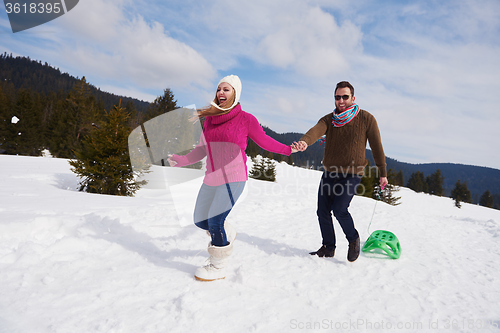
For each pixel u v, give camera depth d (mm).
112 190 11008
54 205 5133
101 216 4051
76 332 1652
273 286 2439
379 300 2295
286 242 3938
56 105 50562
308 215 6105
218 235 2457
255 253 3344
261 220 5375
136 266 2707
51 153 44375
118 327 1703
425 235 4828
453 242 4449
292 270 2838
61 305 1939
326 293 2359
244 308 2035
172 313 1909
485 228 5676
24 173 11727
